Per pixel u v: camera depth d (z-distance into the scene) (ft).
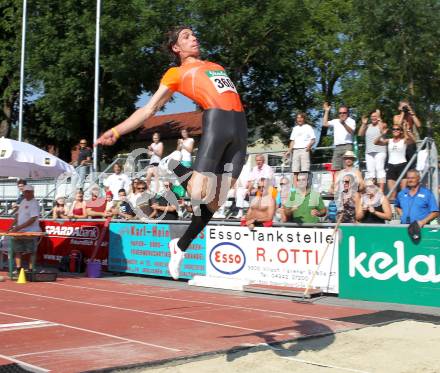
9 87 100.58
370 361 18.84
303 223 35.01
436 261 29.43
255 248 36.91
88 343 21.49
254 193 39.78
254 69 100.37
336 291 33.17
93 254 46.83
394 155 36.70
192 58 15.24
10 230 42.19
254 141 107.76
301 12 85.20
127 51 79.82
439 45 66.74
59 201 53.16
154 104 14.71
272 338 22.16
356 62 84.17
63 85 84.74
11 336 22.80
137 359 18.94
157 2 78.02
